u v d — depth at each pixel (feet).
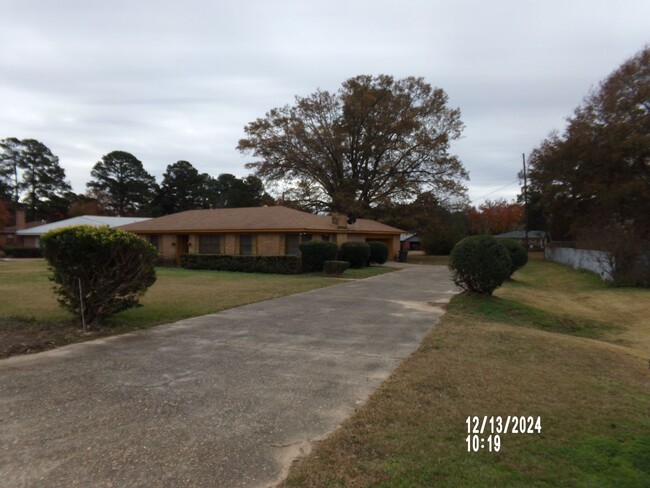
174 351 20.84
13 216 218.79
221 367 18.25
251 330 25.73
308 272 72.23
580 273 80.07
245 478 9.80
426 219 129.90
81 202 229.04
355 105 128.16
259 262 72.90
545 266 105.91
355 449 11.12
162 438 11.69
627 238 65.62
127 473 9.97
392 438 11.73
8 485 9.47
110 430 12.15
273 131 135.23
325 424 12.66
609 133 88.33
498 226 206.08
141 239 26.48
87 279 25.04
